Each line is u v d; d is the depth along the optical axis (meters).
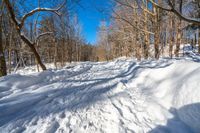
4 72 7.46
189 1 12.61
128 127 2.84
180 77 3.90
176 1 11.44
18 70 18.56
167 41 21.81
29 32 12.62
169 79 4.15
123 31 17.88
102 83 5.70
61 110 3.54
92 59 60.94
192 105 2.97
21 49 13.65
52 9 7.81
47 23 15.67
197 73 3.60
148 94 4.09
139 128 2.79
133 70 6.73
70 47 29.39
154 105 3.42
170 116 3.00
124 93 4.44
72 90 4.97
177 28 14.30
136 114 3.26
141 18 13.71
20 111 3.50
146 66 6.86
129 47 25.67
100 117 3.21
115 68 9.18
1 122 3.02
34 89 5.06
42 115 3.31
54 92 4.75
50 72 7.37
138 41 16.75
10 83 5.21
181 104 3.16
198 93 3.07
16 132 2.71
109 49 42.50
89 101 4.04
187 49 24.41
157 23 12.23
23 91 4.80
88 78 6.76
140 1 11.55
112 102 3.91
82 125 2.93
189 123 2.71
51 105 3.81
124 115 3.25
